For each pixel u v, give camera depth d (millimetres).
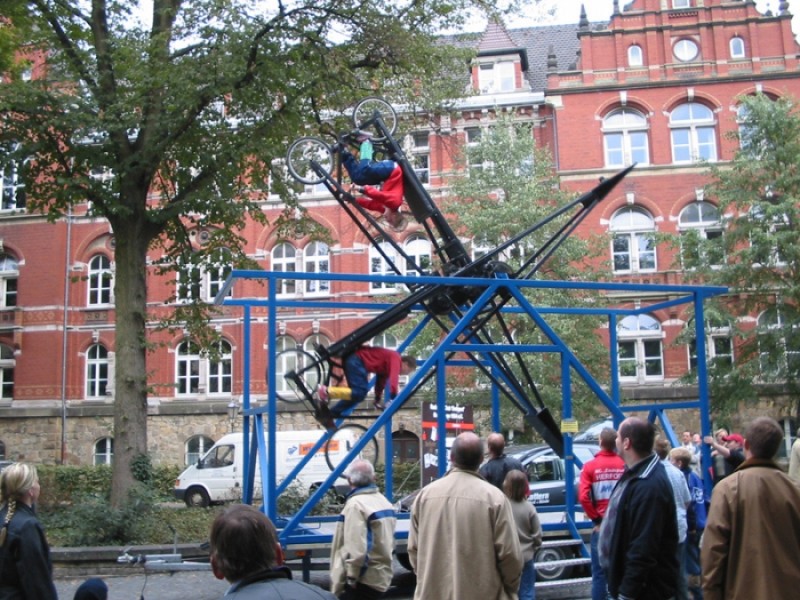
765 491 4555
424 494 5367
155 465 33312
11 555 4906
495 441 8852
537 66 40125
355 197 10227
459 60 21078
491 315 10148
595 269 27688
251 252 36250
